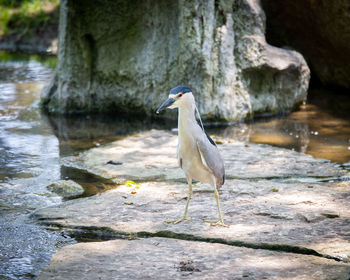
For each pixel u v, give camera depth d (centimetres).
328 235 646
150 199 821
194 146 675
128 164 1034
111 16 1499
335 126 1351
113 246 634
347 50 1658
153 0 1455
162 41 1462
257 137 1251
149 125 1398
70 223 724
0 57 2555
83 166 1024
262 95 1504
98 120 1459
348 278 523
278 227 681
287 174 946
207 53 1365
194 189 866
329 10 1595
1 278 569
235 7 1444
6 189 888
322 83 1872
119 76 1548
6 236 687
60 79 1534
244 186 870
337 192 829
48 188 891
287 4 1719
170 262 580
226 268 559
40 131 1318
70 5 1474
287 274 539
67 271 559
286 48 1752
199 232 669
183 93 668
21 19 2936
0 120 1423
